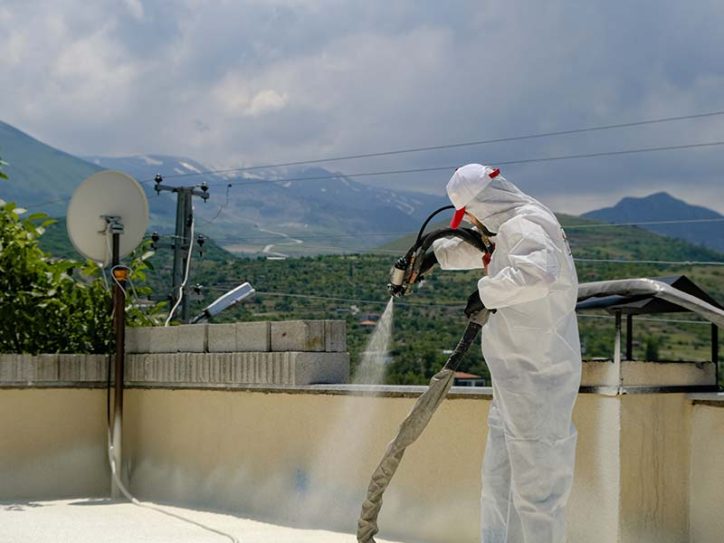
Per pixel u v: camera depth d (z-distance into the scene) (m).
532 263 4.39
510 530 4.73
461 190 4.82
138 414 8.16
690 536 5.22
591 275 59.75
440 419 5.82
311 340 6.74
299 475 6.65
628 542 4.91
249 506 7.00
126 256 8.62
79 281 9.11
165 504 7.56
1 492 7.99
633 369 5.00
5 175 9.07
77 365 8.30
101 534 6.22
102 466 8.34
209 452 7.41
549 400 4.56
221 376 7.27
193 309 23.33
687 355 34.31
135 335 8.27
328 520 6.40
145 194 8.71
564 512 4.64
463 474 5.68
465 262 5.24
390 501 6.06
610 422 4.96
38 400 8.16
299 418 6.68
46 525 6.52
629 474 4.94
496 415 4.86
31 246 8.98
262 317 26.38
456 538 5.68
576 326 4.73
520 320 4.59
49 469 8.16
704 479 5.17
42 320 8.73
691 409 5.26
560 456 4.57
